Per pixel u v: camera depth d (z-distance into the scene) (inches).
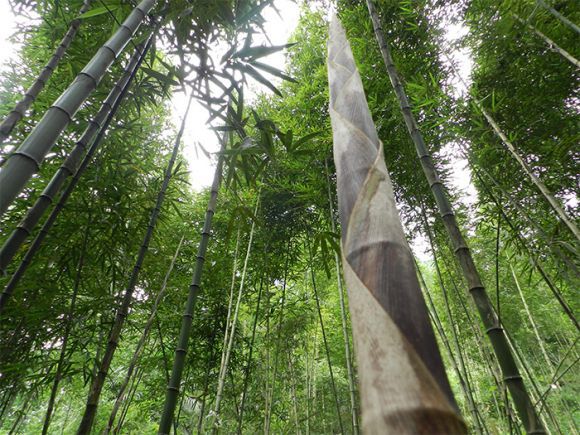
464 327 270.7
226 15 107.9
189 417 234.1
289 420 255.8
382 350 21.4
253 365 222.1
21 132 137.6
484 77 158.9
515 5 134.3
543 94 145.9
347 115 37.5
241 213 105.3
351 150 33.6
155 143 196.2
